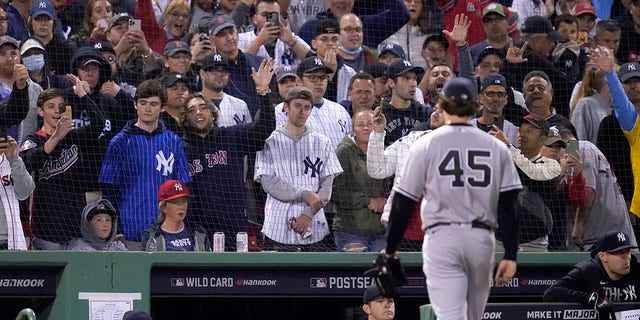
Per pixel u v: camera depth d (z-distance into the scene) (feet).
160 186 124.67
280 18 152.46
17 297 119.55
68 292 118.73
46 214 122.83
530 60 150.20
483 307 82.74
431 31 159.33
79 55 132.36
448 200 79.41
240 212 128.26
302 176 128.98
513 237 80.43
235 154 128.98
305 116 129.80
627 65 146.51
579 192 133.18
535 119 133.49
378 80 140.97
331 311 148.46
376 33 155.33
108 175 124.88
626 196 140.36
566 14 163.43
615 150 140.26
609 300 115.03
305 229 127.95
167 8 154.30
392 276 81.82
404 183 80.18
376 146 127.75
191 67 140.67
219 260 122.52
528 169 130.82
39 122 128.36
